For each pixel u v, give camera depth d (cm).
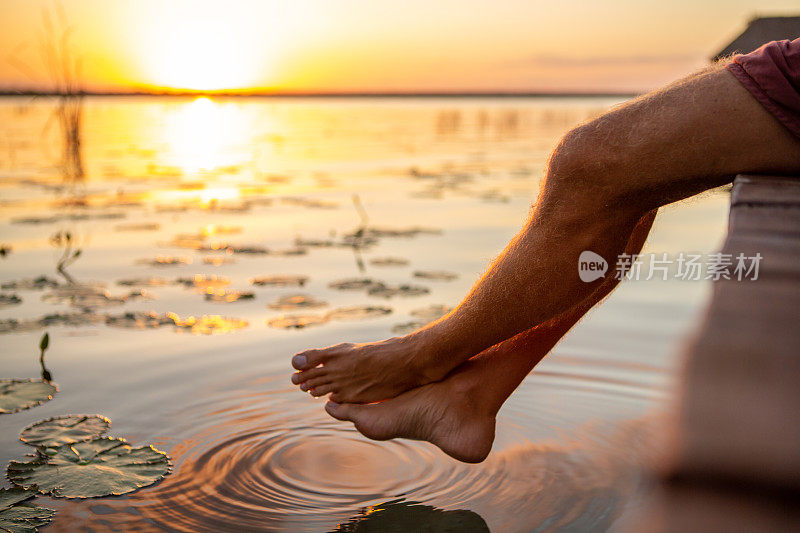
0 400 180
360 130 1589
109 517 128
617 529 125
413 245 382
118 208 509
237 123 1889
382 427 143
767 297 43
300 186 650
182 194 594
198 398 185
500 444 161
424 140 1277
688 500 25
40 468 145
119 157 919
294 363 148
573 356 215
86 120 1850
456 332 131
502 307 119
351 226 441
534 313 117
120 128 1559
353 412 146
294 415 177
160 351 220
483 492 140
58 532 122
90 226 436
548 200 109
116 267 332
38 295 282
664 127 97
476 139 1305
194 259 350
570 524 127
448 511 132
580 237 108
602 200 104
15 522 124
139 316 253
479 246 379
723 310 40
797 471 25
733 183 92
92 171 752
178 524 126
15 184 636
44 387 190
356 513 132
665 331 238
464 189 617
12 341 228
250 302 273
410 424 142
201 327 242
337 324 244
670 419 28
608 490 139
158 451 155
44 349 203
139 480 142
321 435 167
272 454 156
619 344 225
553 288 113
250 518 129
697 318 39
